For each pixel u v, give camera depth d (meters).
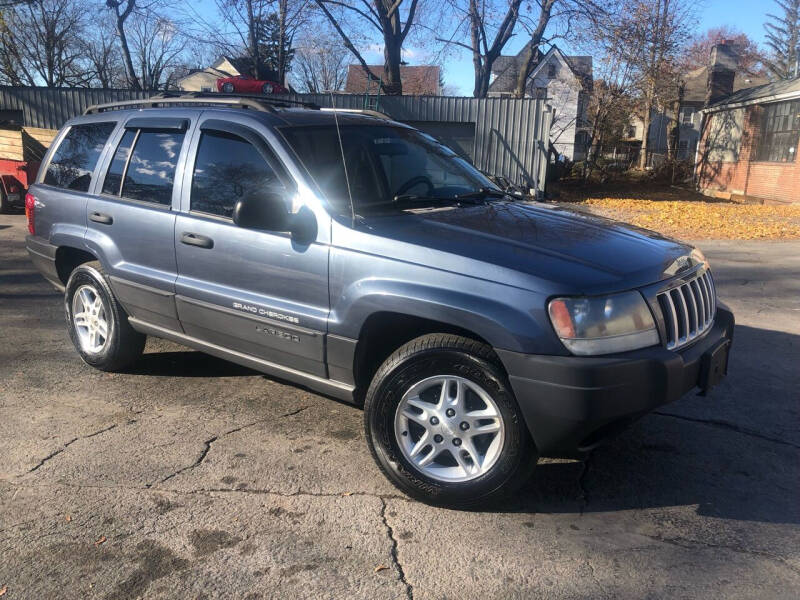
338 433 4.07
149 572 2.76
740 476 3.58
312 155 3.81
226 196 4.00
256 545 2.94
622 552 2.90
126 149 4.72
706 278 3.71
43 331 6.16
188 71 47.75
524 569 2.79
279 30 28.03
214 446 3.88
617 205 21.34
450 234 3.34
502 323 2.95
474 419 3.15
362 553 2.89
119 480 3.48
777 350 5.71
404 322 3.41
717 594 2.62
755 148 25.86
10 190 14.58
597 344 2.91
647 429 4.15
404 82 52.88
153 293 4.38
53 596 2.61
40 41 42.88
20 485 3.42
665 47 28.89
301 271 3.60
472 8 26.84
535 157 21.09
